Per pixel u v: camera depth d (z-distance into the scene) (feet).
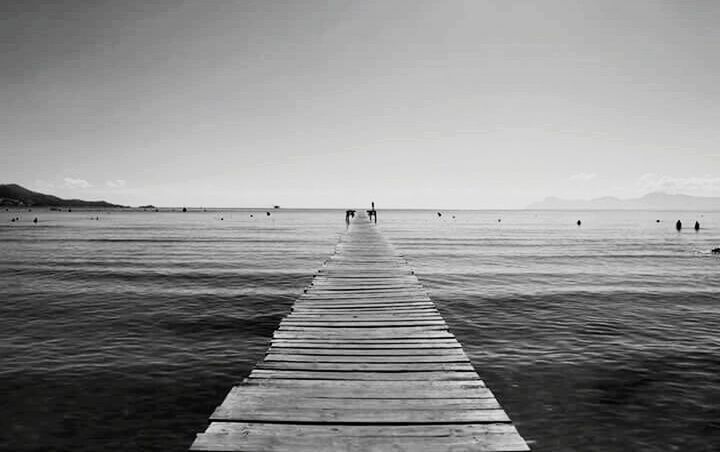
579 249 123.24
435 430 13.88
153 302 52.54
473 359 33.37
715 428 23.49
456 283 66.80
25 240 145.69
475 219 458.91
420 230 230.89
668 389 28.09
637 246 135.44
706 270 81.51
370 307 30.48
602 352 34.91
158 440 22.45
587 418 24.56
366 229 111.34
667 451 21.48
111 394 27.30
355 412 15.01
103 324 42.98
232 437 13.37
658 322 44.04
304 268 81.66
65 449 21.48
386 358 20.47
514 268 83.46
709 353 34.65
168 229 225.97
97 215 496.23
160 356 34.12
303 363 19.75
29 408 25.39
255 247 124.98
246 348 36.37
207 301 53.26
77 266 82.74
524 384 28.84
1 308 49.19
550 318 45.65
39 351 34.86
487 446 12.97
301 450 12.73
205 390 28.12
